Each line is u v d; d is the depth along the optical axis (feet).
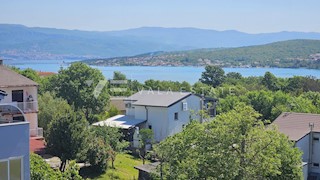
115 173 122.72
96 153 120.06
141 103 188.24
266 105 218.18
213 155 75.56
